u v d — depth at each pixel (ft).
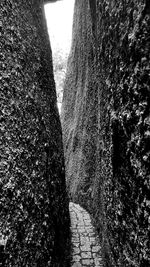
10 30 9.52
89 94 23.68
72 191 30.12
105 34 10.94
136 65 6.48
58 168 14.47
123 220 8.38
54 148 13.92
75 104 35.12
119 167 8.77
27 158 8.59
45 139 11.73
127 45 7.24
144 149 6.15
